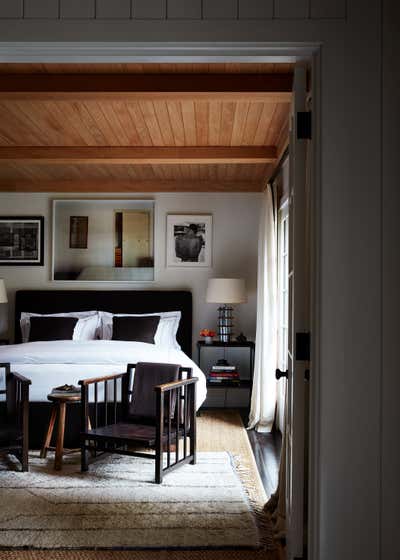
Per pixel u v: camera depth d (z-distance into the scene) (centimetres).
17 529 299
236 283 607
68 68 332
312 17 194
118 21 194
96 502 339
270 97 347
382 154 193
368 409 191
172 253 662
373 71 194
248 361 662
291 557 216
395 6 194
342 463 190
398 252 192
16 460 429
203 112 400
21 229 666
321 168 194
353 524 189
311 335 200
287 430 242
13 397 427
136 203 666
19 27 193
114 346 511
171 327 624
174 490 362
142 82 340
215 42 194
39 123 427
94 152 497
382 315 192
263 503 342
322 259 192
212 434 528
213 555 273
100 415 466
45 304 649
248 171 595
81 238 666
